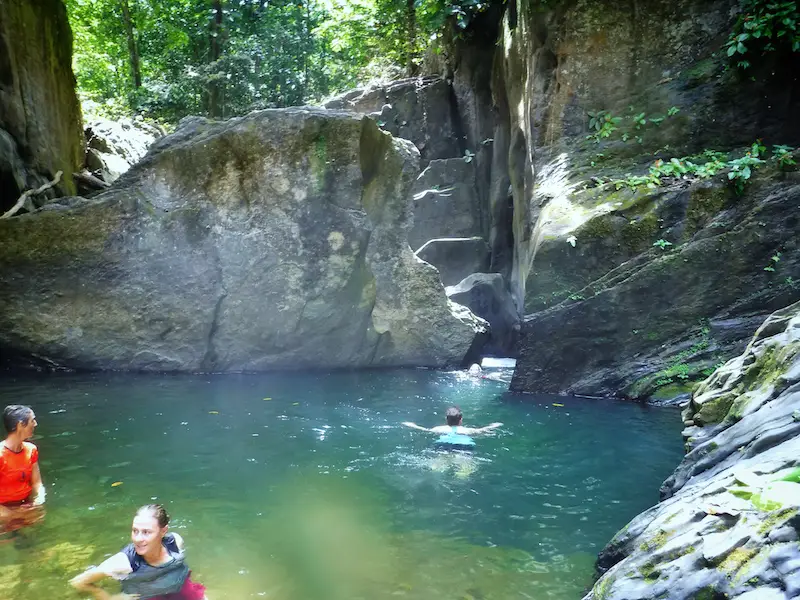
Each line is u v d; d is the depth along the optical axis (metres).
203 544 4.69
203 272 10.99
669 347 9.48
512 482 6.15
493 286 14.62
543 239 9.95
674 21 11.34
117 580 3.87
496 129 16.88
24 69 12.47
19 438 5.20
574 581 4.23
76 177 14.27
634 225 9.73
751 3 10.48
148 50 23.67
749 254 9.30
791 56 10.42
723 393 5.31
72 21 22.89
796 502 3.12
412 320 12.27
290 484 5.97
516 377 10.05
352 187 11.33
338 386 10.34
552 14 12.07
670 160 10.89
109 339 10.70
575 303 9.77
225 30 21.72
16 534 4.73
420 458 6.80
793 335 4.95
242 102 21.12
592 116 11.73
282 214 11.16
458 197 17.67
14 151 11.98
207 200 11.04
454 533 4.99
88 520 5.01
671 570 3.24
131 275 10.74
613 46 11.67
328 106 19.59
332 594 4.03
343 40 21.83
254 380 10.66
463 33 17.56
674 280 9.50
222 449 6.93
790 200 9.23
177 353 10.99
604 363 9.74
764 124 10.64
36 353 10.46
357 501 5.61
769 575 2.84
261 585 4.12
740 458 4.32
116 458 6.51
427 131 18.78
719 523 3.36
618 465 6.64
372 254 12.06
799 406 4.27
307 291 11.30
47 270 10.42
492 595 4.04
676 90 11.20
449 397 9.65
